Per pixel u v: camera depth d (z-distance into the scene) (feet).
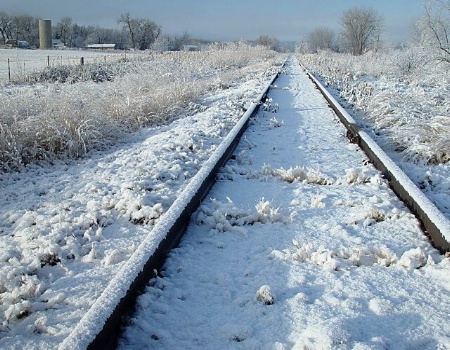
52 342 8.21
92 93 33.27
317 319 8.34
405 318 8.39
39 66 78.23
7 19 338.34
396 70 77.10
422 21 65.87
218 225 12.71
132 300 8.87
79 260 11.38
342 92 47.55
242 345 7.75
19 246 12.19
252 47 160.66
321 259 10.53
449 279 9.57
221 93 50.42
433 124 22.97
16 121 23.30
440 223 11.43
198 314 8.82
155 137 26.37
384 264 10.49
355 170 17.34
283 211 14.10
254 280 9.99
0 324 8.85
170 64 65.62
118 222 13.71
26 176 20.01
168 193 15.99
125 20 279.08
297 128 28.55
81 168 21.07
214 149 22.53
